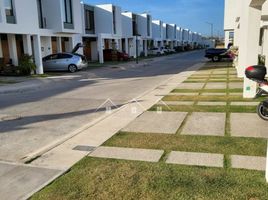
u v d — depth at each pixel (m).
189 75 18.36
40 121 8.23
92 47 38.53
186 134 6.36
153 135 6.37
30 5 20.19
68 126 7.68
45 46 25.55
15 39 21.77
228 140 5.86
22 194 4.07
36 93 13.51
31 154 5.65
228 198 3.75
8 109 9.95
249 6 9.42
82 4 34.78
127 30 47.38
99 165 4.88
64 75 20.50
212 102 9.52
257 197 3.76
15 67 20.30
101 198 3.87
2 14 18.02
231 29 27.72
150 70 23.81
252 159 4.89
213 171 4.49
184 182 4.19
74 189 4.12
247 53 9.71
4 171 4.82
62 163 5.05
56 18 24.05
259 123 6.98
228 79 15.27
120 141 6.03
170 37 77.88
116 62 34.28
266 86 7.21
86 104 10.41
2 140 6.61
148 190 4.02
